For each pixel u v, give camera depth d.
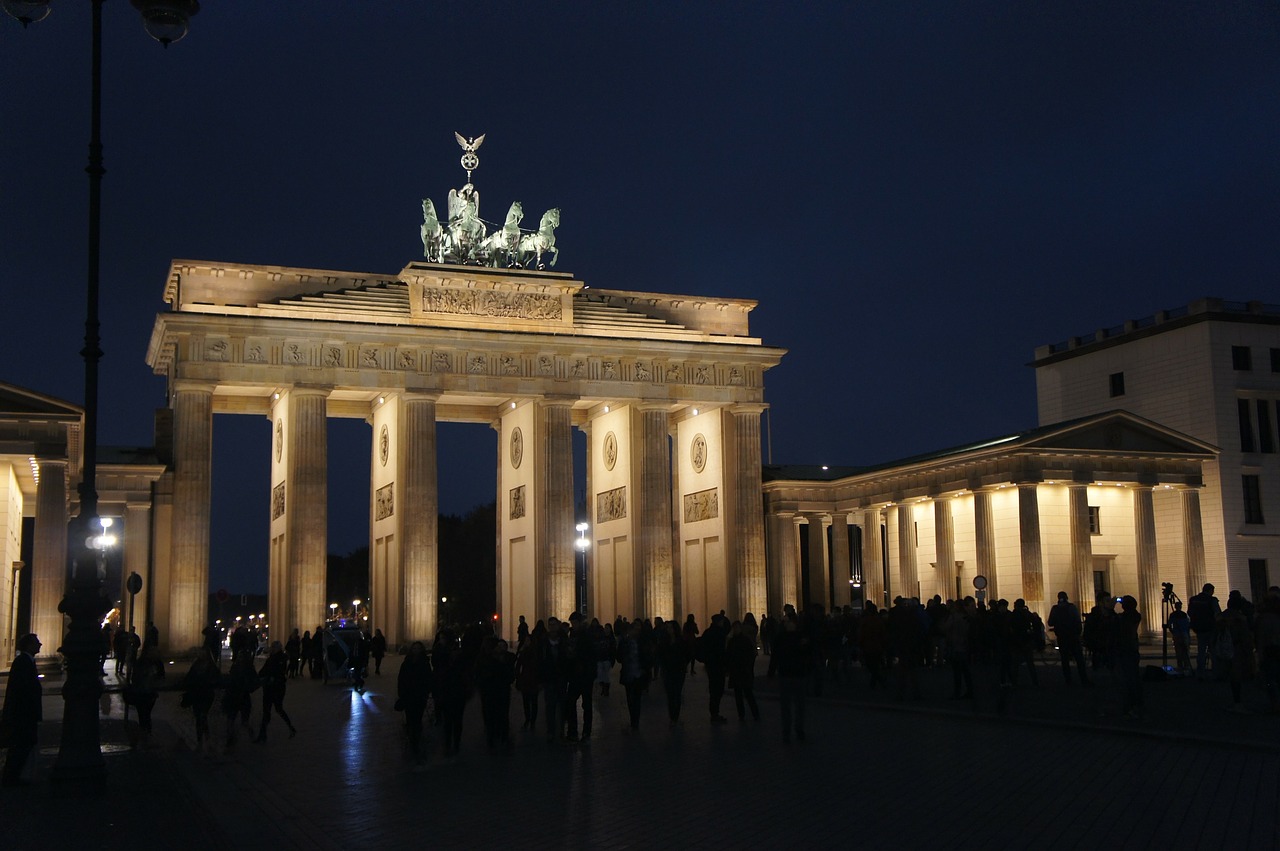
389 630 102.94
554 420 105.44
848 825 22.25
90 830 23.23
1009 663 45.75
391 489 104.12
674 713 41.41
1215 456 98.81
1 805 26.48
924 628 52.41
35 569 67.75
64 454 68.00
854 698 48.62
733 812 23.83
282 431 102.31
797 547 117.38
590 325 108.75
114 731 43.91
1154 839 20.50
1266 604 38.75
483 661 35.12
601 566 117.06
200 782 29.89
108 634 67.31
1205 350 108.88
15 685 29.80
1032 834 21.12
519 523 109.19
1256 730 34.06
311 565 95.00
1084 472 93.81
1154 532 96.44
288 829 23.17
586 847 20.95
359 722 45.16
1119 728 34.75
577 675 36.44
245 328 94.94
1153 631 94.56
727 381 112.50
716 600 112.62
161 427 99.38
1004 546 97.25
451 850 21.00
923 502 107.75
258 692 60.28
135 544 90.12
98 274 29.72
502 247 109.00
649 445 109.38
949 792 25.66
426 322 102.31
